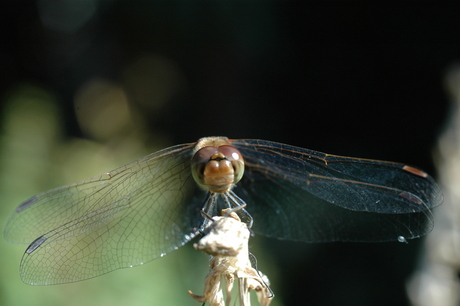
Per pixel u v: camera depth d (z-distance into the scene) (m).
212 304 0.31
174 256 0.40
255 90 0.60
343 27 0.53
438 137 0.42
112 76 0.83
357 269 0.45
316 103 0.55
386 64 0.50
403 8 0.48
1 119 0.43
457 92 0.42
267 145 0.32
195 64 0.63
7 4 0.82
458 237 0.37
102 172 0.46
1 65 0.83
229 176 0.32
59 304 0.35
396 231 0.32
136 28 0.71
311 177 0.32
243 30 0.56
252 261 0.32
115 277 0.36
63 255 0.32
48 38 0.85
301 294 0.45
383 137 0.48
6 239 0.32
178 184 0.33
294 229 0.33
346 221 0.33
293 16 0.55
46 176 0.41
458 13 0.45
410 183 0.32
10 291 0.35
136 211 0.33
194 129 0.65
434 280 0.37
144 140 0.65
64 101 0.82
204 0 0.57
